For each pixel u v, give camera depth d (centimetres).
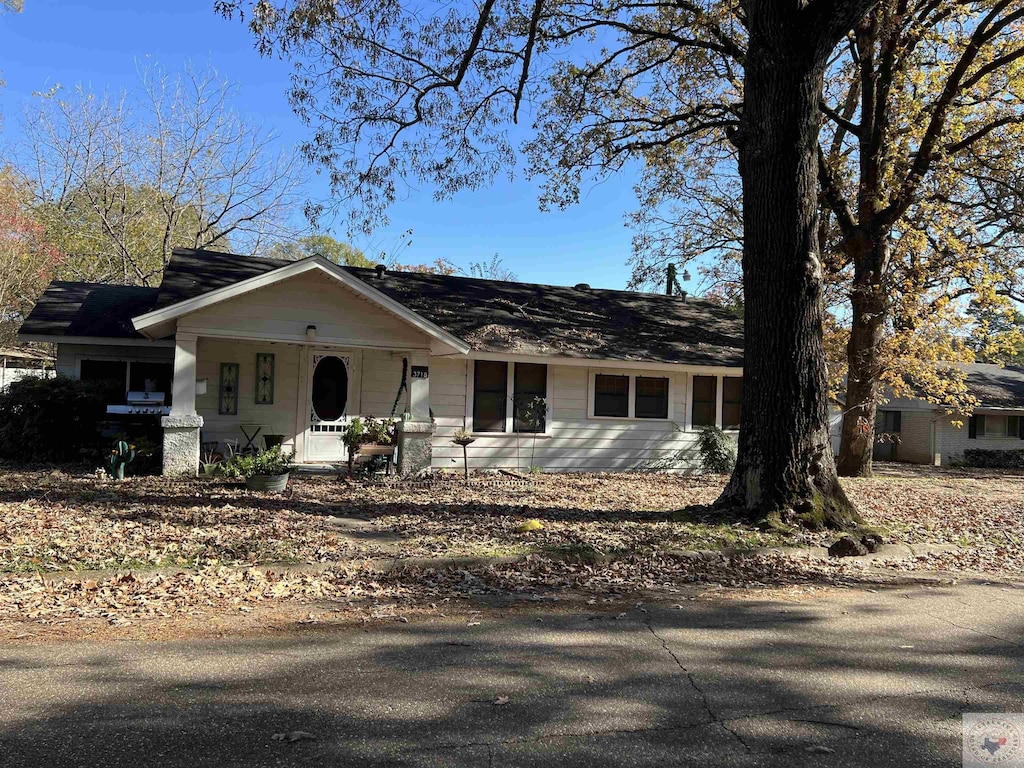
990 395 2783
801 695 395
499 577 670
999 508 1213
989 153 1742
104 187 2978
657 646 479
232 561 662
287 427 1492
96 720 341
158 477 1184
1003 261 1897
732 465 1672
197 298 1165
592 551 743
